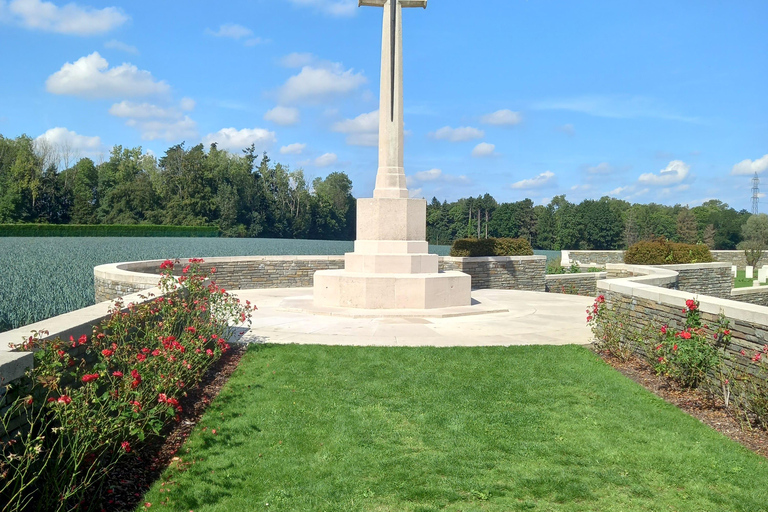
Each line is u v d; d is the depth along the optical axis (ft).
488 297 54.39
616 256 108.06
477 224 287.89
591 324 31.24
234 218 247.29
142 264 48.47
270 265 60.18
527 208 275.59
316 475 16.22
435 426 19.66
